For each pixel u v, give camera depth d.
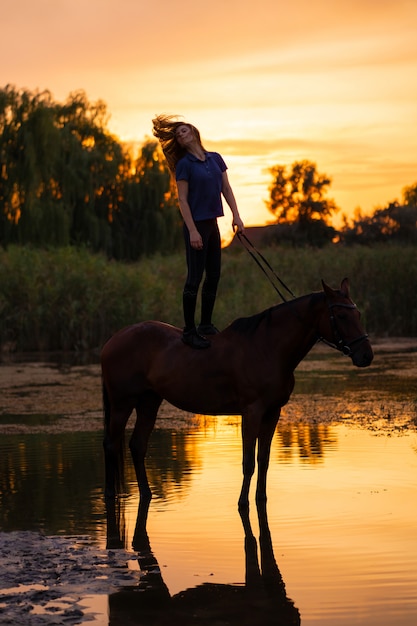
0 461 10.56
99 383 18.12
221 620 5.52
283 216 81.06
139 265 32.69
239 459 10.47
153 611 5.69
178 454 10.80
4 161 40.84
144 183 45.59
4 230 40.75
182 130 8.98
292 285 30.06
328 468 9.71
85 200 43.88
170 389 8.91
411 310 29.75
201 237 8.89
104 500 8.74
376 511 7.95
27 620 5.55
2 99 41.56
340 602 5.75
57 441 11.83
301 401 14.99
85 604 5.84
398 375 18.61
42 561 6.77
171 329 9.26
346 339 8.39
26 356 24.53
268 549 6.94
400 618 5.45
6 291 26.53
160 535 7.45
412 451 10.50
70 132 44.59
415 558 6.61
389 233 62.53
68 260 28.23
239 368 8.55
